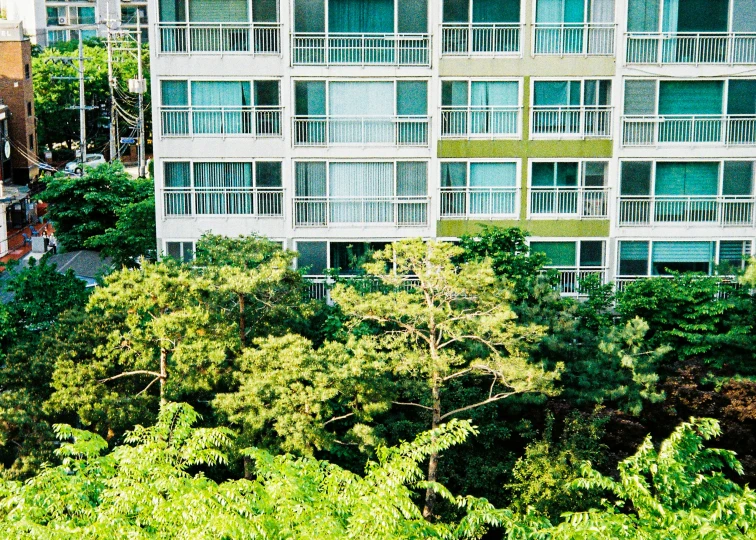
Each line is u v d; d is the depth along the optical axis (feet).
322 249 126.72
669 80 124.77
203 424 102.17
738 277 116.78
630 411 105.70
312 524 64.28
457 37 123.85
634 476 68.44
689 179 127.44
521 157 125.70
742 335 113.60
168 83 123.13
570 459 97.86
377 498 66.74
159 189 124.36
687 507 69.36
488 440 104.53
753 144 125.90
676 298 115.55
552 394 97.45
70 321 104.32
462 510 99.55
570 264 128.77
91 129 338.13
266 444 93.20
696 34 124.06
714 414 107.45
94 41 406.00
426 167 126.00
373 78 123.65
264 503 67.41
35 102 319.88
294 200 125.39
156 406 100.32
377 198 126.11
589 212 127.13
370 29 123.54
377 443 92.53
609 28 123.44
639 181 126.93
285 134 123.95
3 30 271.69
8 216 228.43
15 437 90.94
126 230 152.76
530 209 126.82
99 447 74.74
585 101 125.18
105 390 96.12
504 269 114.21
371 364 92.43
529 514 73.36
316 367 91.61
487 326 95.35
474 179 126.62
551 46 123.95
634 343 110.83
